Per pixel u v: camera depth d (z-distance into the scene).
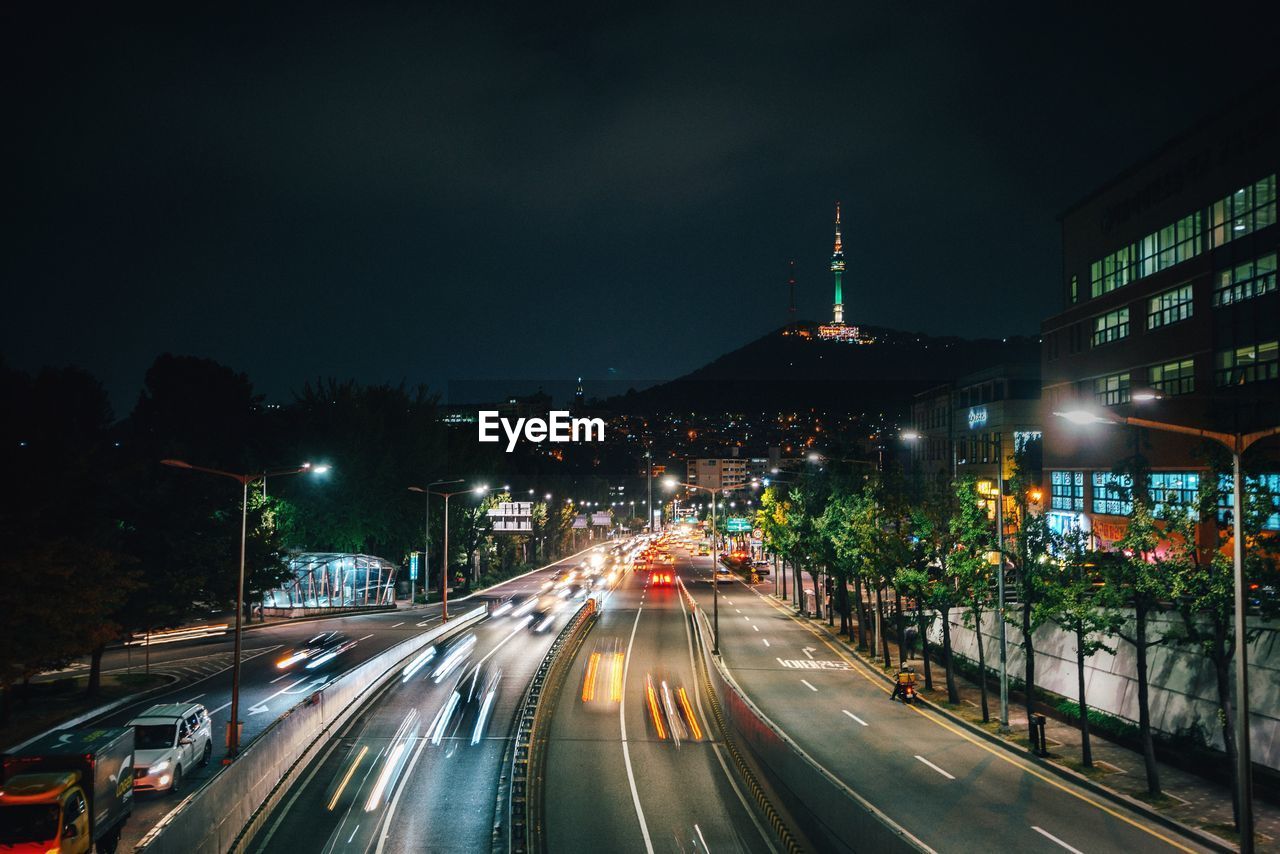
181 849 18.73
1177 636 26.25
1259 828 23.62
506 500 111.88
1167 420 50.91
